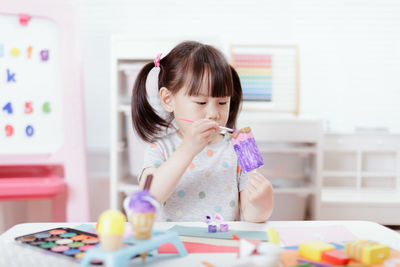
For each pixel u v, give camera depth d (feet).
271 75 7.45
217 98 3.31
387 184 7.90
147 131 3.89
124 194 6.97
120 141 6.80
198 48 3.48
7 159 5.79
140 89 3.86
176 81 3.41
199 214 3.65
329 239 2.56
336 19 7.77
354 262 2.07
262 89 7.45
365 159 7.93
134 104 3.89
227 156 3.84
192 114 3.32
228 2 7.77
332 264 2.05
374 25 7.75
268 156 7.22
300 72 7.83
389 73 7.82
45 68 5.82
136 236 2.10
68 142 5.89
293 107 7.47
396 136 7.66
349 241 2.41
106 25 7.71
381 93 7.85
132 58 6.39
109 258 1.87
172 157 3.11
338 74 7.84
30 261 2.16
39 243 2.41
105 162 7.80
